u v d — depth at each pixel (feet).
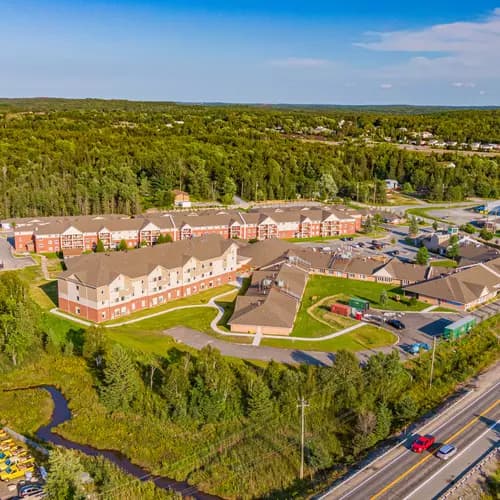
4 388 249.75
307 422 213.46
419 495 171.01
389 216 639.35
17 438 208.95
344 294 371.15
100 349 267.39
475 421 215.51
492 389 242.99
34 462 192.95
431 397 236.22
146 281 337.11
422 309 341.00
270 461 193.06
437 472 182.91
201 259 370.12
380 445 200.85
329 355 271.28
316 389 225.97
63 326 308.19
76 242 476.54
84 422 218.79
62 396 243.19
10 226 550.77
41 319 304.91
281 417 214.90
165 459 196.24
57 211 597.11
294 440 203.92
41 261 444.14
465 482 177.58
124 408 225.35
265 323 298.56
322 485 179.11
